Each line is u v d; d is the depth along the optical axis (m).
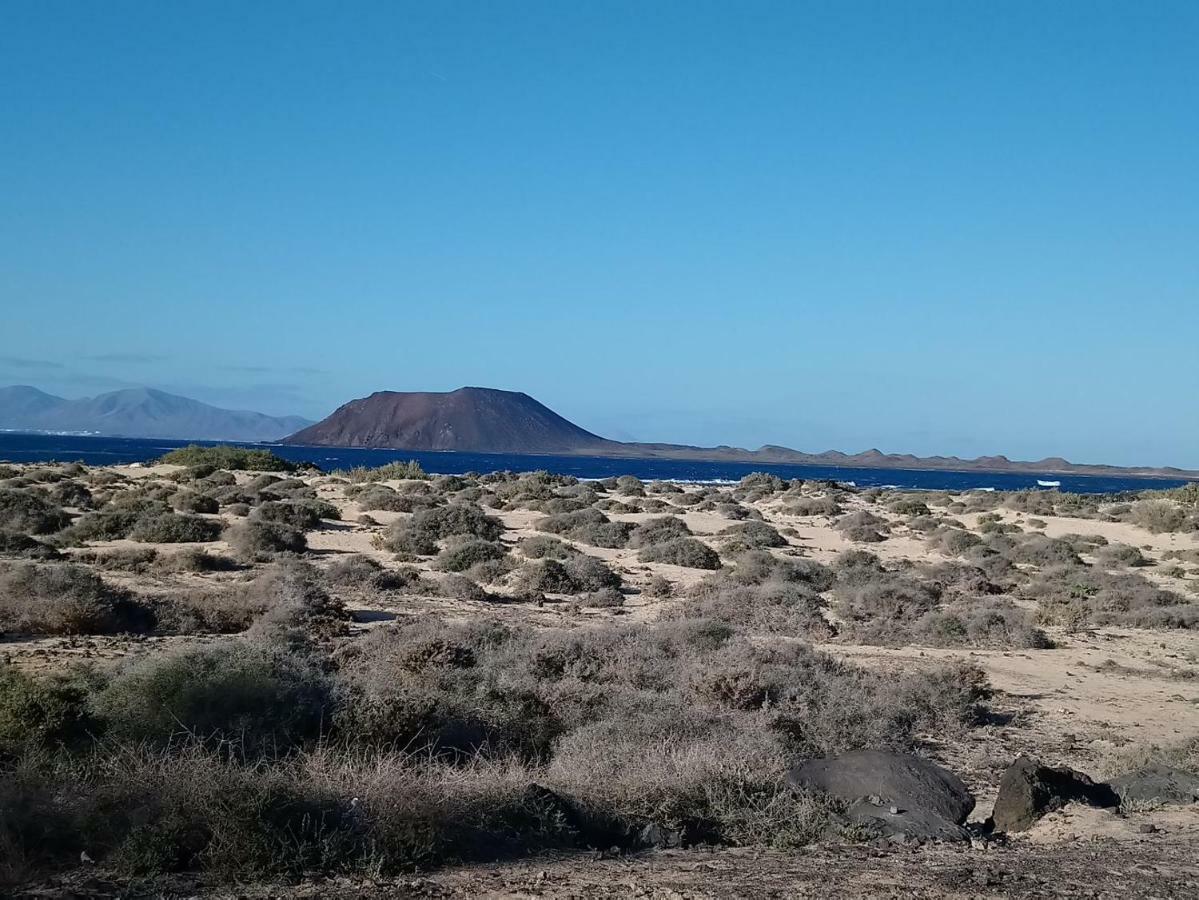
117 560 28.44
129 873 7.20
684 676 15.94
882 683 16.91
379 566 29.80
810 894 7.02
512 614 25.00
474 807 8.57
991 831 9.98
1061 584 35.44
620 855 8.48
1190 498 61.16
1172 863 8.06
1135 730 16.47
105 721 10.29
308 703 11.27
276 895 6.86
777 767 10.70
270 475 61.75
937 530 50.91
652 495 71.38
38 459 117.19
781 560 35.62
